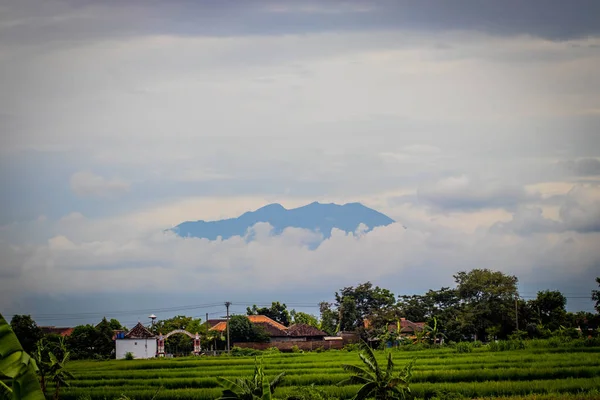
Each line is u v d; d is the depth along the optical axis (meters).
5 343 13.00
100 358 91.00
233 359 75.06
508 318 99.81
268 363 67.69
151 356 92.56
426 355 70.06
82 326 95.69
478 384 43.28
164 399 44.91
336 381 49.44
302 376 50.56
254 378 29.70
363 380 33.41
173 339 100.62
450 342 91.94
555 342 73.50
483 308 100.25
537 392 41.03
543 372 48.22
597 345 71.81
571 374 48.22
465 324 99.19
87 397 45.22
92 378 57.62
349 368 33.72
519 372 48.34
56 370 46.66
